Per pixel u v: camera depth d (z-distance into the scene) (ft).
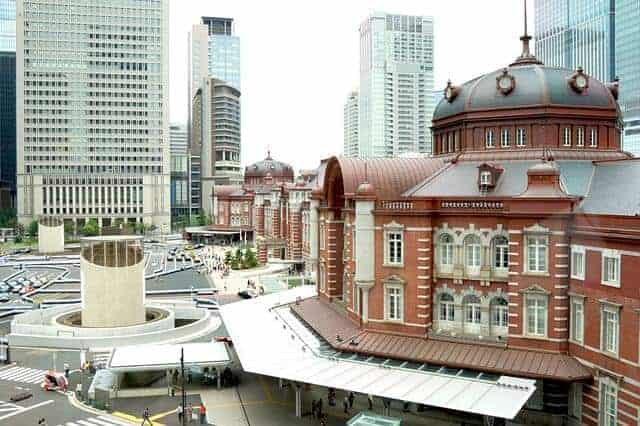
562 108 222.28
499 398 162.30
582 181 206.80
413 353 196.54
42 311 338.75
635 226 157.38
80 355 274.77
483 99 231.50
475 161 229.25
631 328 157.58
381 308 215.10
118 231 346.54
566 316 184.85
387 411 188.65
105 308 304.09
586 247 175.94
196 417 196.85
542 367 177.68
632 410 157.07
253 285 452.35
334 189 267.80
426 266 207.82
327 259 272.51
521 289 189.26
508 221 193.98
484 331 202.49
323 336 224.12
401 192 231.30
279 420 194.08
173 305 373.20
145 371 240.32
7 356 263.90
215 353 230.89
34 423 194.49
